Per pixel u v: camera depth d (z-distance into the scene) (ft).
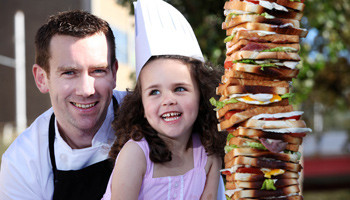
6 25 36.27
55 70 6.39
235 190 4.79
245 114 4.66
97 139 6.93
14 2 35.94
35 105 36.40
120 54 34.94
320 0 14.58
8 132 24.14
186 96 5.72
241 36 4.67
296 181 4.81
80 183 6.90
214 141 6.39
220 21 12.35
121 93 7.66
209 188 6.43
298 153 4.84
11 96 36.14
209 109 6.22
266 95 4.69
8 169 7.02
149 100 5.72
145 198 5.96
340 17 16.10
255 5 4.66
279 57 4.65
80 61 6.28
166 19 5.87
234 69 4.69
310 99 25.13
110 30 6.83
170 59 5.67
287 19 4.77
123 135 6.26
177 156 6.19
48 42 6.38
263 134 4.66
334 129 45.24
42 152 6.97
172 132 5.67
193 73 5.82
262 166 4.69
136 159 5.83
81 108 6.50
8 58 36.24
